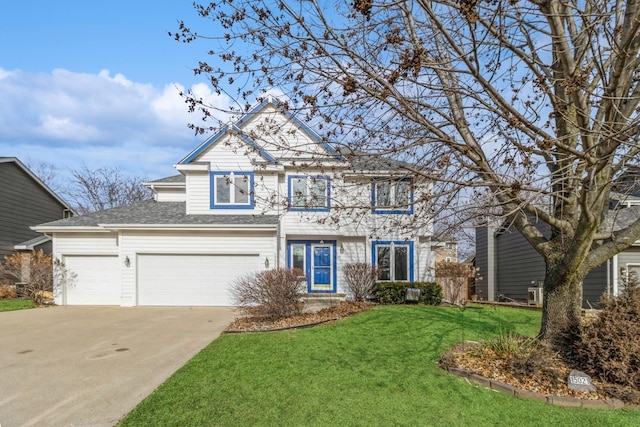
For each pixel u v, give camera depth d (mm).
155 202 17219
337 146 5527
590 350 5668
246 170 15266
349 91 4148
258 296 10367
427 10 3977
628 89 5215
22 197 19734
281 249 14703
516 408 4891
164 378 6039
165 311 12977
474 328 8828
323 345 7523
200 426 4426
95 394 5438
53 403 5152
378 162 6172
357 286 13922
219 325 10258
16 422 4633
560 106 4621
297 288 10836
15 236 19172
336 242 15555
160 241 14312
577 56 5461
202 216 15047
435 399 5125
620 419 4637
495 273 20938
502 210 5723
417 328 8750
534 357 5887
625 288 6395
